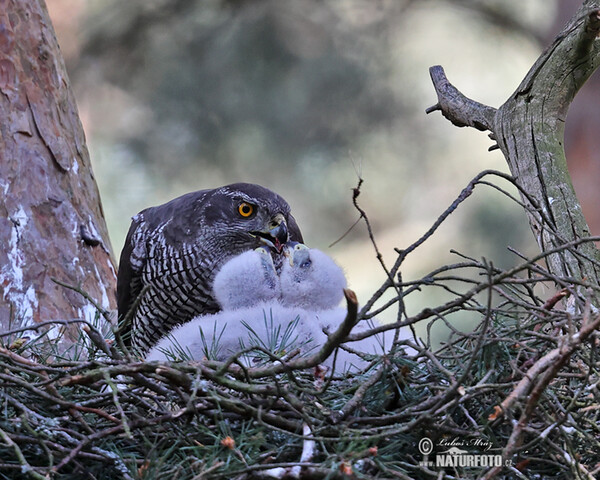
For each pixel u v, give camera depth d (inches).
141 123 788.0
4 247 367.2
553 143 332.2
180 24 784.9
